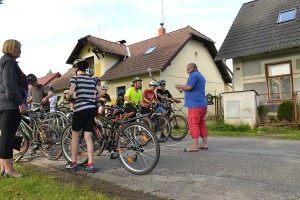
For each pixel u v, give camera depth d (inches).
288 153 235.9
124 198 135.1
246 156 223.9
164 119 323.3
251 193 138.6
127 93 317.1
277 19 580.1
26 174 177.0
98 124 212.7
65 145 216.5
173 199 134.7
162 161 213.0
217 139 351.9
